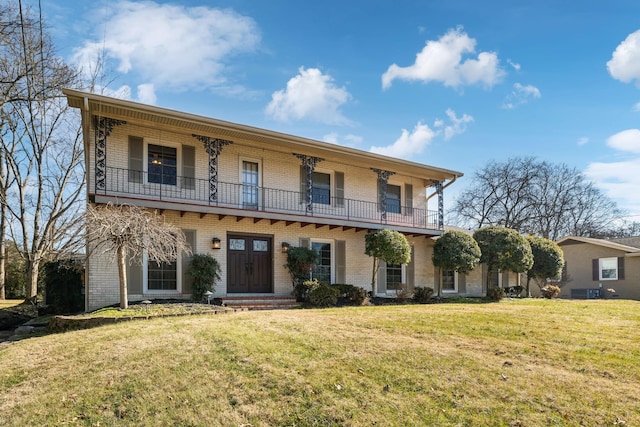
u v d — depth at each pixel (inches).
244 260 524.1
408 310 394.6
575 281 931.3
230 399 179.8
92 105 414.0
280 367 207.6
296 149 552.4
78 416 173.6
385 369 205.0
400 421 160.4
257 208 535.5
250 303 461.7
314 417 164.6
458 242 596.7
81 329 316.8
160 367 211.2
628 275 840.9
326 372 201.2
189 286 474.9
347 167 623.5
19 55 630.5
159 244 393.1
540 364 215.6
